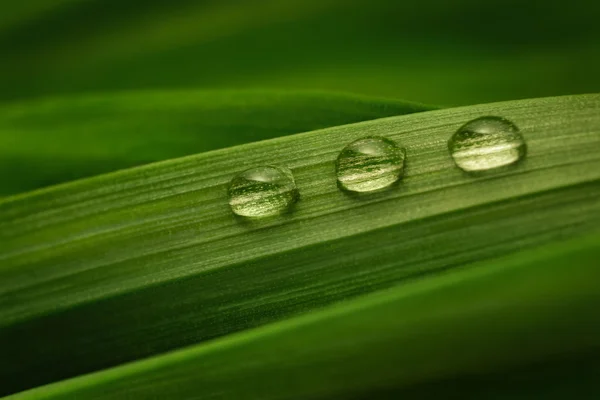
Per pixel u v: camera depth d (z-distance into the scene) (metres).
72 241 0.11
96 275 0.11
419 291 0.10
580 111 0.11
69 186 0.11
